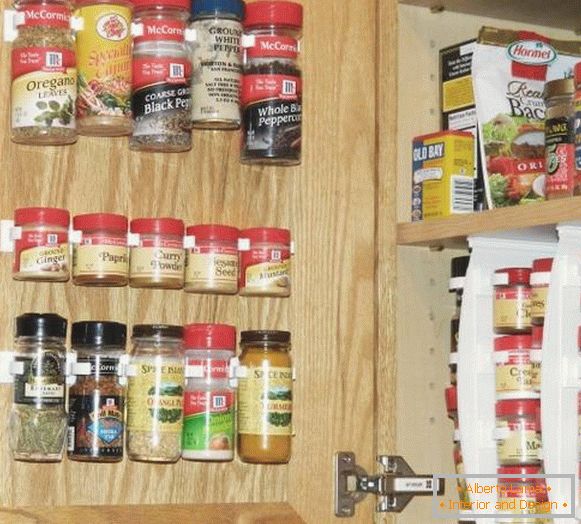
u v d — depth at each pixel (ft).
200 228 5.71
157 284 5.64
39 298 5.64
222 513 5.80
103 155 5.80
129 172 5.83
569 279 5.65
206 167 5.97
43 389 5.45
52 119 5.49
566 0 6.54
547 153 5.81
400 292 6.36
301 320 6.07
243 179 6.03
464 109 6.41
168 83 5.67
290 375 5.82
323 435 6.05
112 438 5.54
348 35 6.29
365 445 6.14
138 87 5.67
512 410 5.98
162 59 5.68
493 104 6.20
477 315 6.12
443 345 6.46
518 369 5.99
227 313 5.94
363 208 6.24
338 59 6.25
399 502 6.15
